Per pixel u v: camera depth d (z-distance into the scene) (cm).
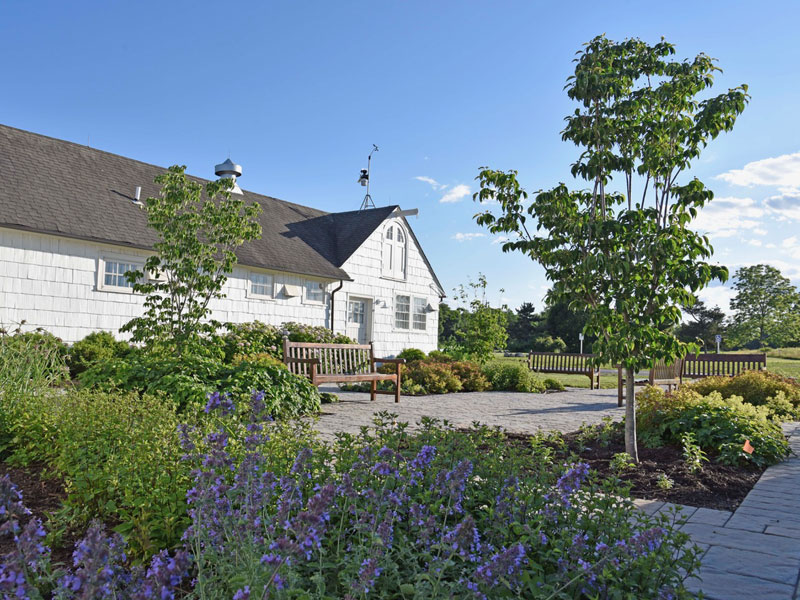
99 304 1262
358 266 2019
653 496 462
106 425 431
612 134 547
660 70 555
